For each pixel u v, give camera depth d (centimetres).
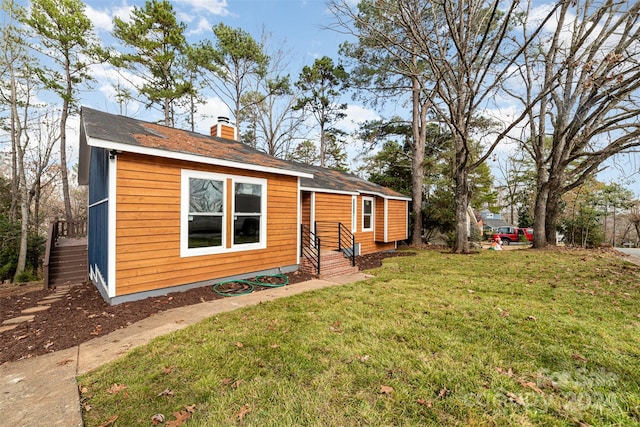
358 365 296
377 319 425
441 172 1811
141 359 312
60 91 1503
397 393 250
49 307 536
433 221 1712
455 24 1099
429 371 284
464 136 1134
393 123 1847
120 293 507
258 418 221
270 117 2466
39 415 225
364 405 236
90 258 860
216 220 645
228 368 291
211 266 636
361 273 841
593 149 1238
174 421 217
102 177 596
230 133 1055
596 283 638
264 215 745
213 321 423
